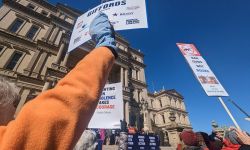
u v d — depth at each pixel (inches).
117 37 1430.9
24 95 724.0
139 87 1376.7
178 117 1823.3
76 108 25.9
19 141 21.8
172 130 709.9
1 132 24.5
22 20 947.3
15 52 837.8
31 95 739.4
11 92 33.5
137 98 1302.9
